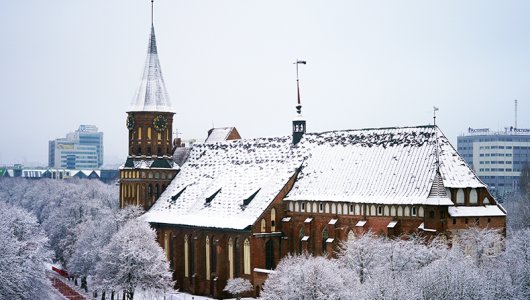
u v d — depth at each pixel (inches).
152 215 6786.4
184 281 6363.2
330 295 3939.5
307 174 5797.2
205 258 6127.0
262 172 6186.0
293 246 5689.0
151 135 7180.1
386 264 4109.3
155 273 5364.2
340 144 5792.3
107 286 5305.1
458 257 4015.8
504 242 4692.4
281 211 5762.8
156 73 7288.4
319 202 5472.4
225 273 5890.8
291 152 6146.7
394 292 3408.0
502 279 3651.6
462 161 5036.9
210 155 7032.5
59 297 5777.6
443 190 4753.9
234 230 5762.8
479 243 4515.3
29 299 4655.5
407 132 5344.5
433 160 4945.9
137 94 7229.3
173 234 6471.5
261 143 6545.3
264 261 5649.6
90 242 6609.3
